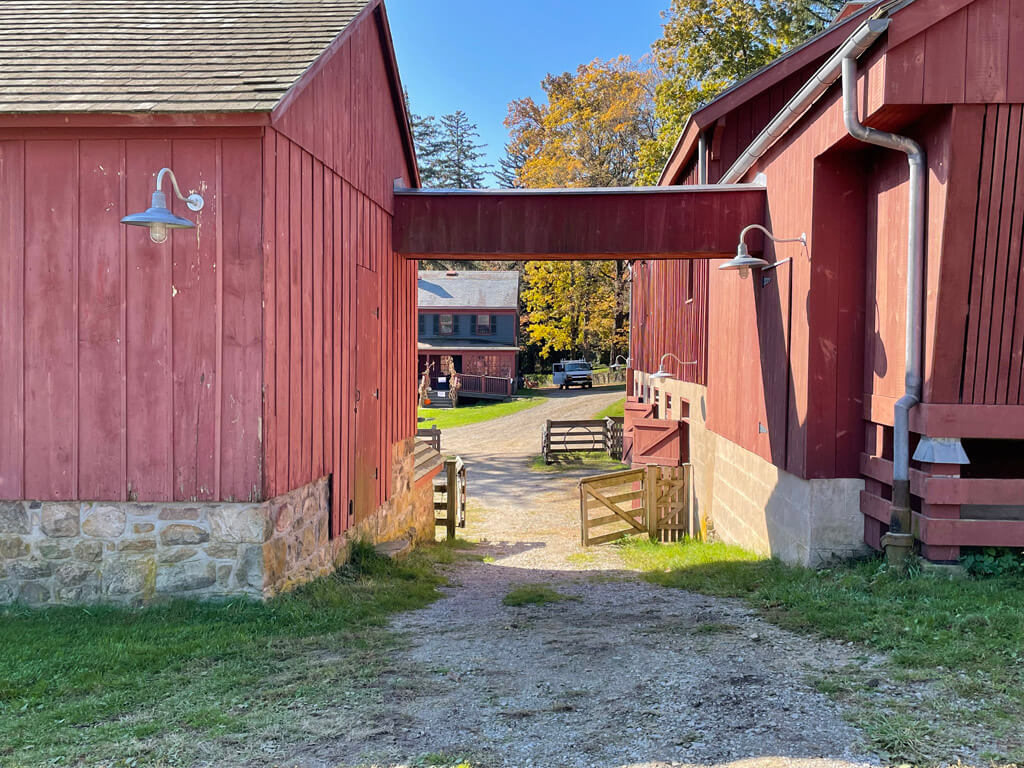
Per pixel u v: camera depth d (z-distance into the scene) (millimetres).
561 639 5797
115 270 6145
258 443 6129
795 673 4688
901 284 6762
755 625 5949
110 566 6289
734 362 10758
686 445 14453
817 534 7668
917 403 6461
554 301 39281
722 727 3943
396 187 10508
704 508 12641
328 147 7504
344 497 8227
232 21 7680
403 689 4633
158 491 6215
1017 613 5344
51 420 6250
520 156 63781
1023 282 6082
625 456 20922
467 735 3961
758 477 9625
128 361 6188
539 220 9922
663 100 28562
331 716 4215
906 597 6023
